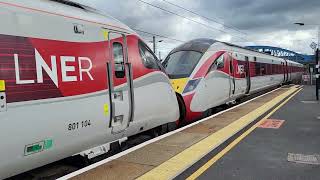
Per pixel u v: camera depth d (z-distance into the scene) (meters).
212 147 8.05
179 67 14.33
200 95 13.87
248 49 23.83
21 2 5.71
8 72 5.27
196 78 14.03
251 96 27.50
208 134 9.52
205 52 15.34
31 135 5.55
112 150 7.68
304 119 13.49
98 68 7.04
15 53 5.41
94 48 7.02
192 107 13.35
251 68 22.66
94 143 7.01
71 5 6.98
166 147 7.98
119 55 7.83
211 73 15.08
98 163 6.64
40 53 5.80
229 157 7.88
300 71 58.72
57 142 6.05
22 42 5.54
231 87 17.84
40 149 5.74
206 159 7.50
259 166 7.20
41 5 6.09
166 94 9.73
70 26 6.50
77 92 6.44
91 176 5.92
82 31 6.77
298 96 24.75
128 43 8.23
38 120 5.66
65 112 6.16
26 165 5.58
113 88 7.45
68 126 6.23
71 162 7.12
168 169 6.38
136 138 9.31
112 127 7.42
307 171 6.89
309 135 10.33
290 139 9.78
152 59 9.17
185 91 13.31
